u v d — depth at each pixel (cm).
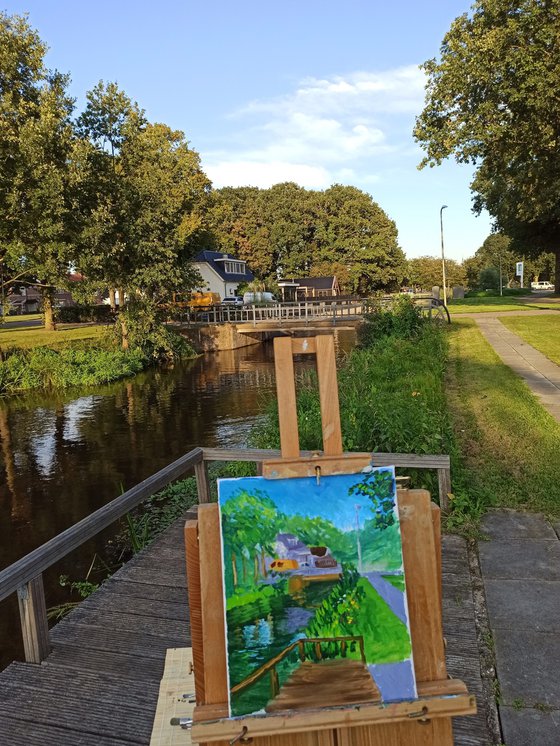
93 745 276
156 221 2919
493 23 1950
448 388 1180
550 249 4703
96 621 394
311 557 186
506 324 2348
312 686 178
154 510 920
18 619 705
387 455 536
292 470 190
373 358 1444
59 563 794
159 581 454
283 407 199
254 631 180
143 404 2100
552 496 579
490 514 552
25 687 322
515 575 434
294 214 7894
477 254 11000
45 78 2420
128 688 318
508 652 339
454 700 177
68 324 4994
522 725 281
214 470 1048
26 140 2042
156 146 3981
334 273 7288
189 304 4272
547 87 1742
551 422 856
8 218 2152
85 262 2420
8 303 2753
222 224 7000
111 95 2756
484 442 776
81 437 1644
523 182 2308
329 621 182
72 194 2400
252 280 6394
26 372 2503
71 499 1151
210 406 2023
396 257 7838
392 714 174
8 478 1295
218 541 188
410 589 191
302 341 203
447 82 2048
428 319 2217
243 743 174
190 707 276
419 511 194
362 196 8025
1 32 2261
